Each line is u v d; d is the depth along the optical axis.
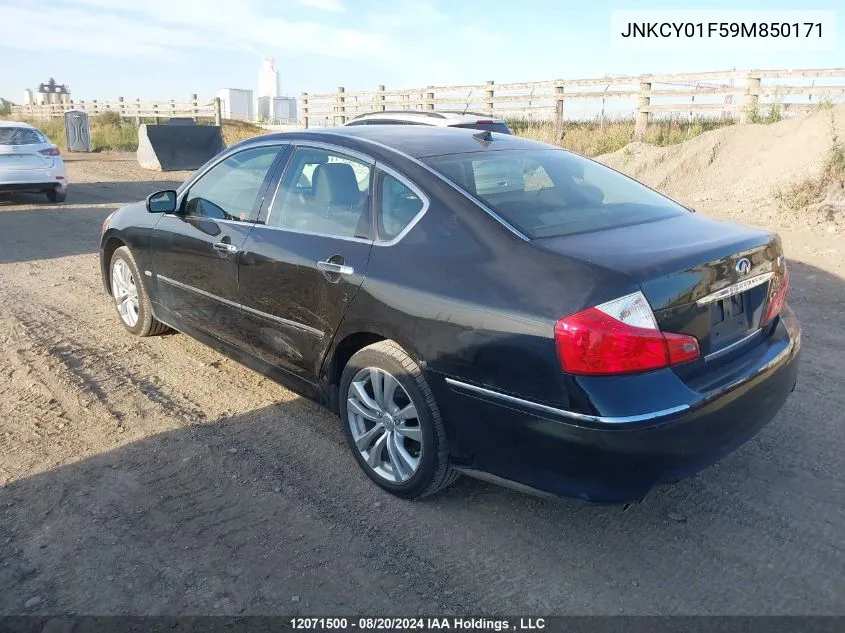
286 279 3.73
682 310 2.72
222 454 3.80
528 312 2.73
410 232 3.24
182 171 19.62
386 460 3.48
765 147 12.16
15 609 2.67
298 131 4.09
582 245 2.90
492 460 2.95
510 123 18.36
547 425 2.71
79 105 38.31
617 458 2.61
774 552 3.00
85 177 17.70
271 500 3.39
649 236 3.07
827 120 11.35
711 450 2.79
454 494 3.45
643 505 3.34
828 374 4.72
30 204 12.80
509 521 3.23
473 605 2.72
